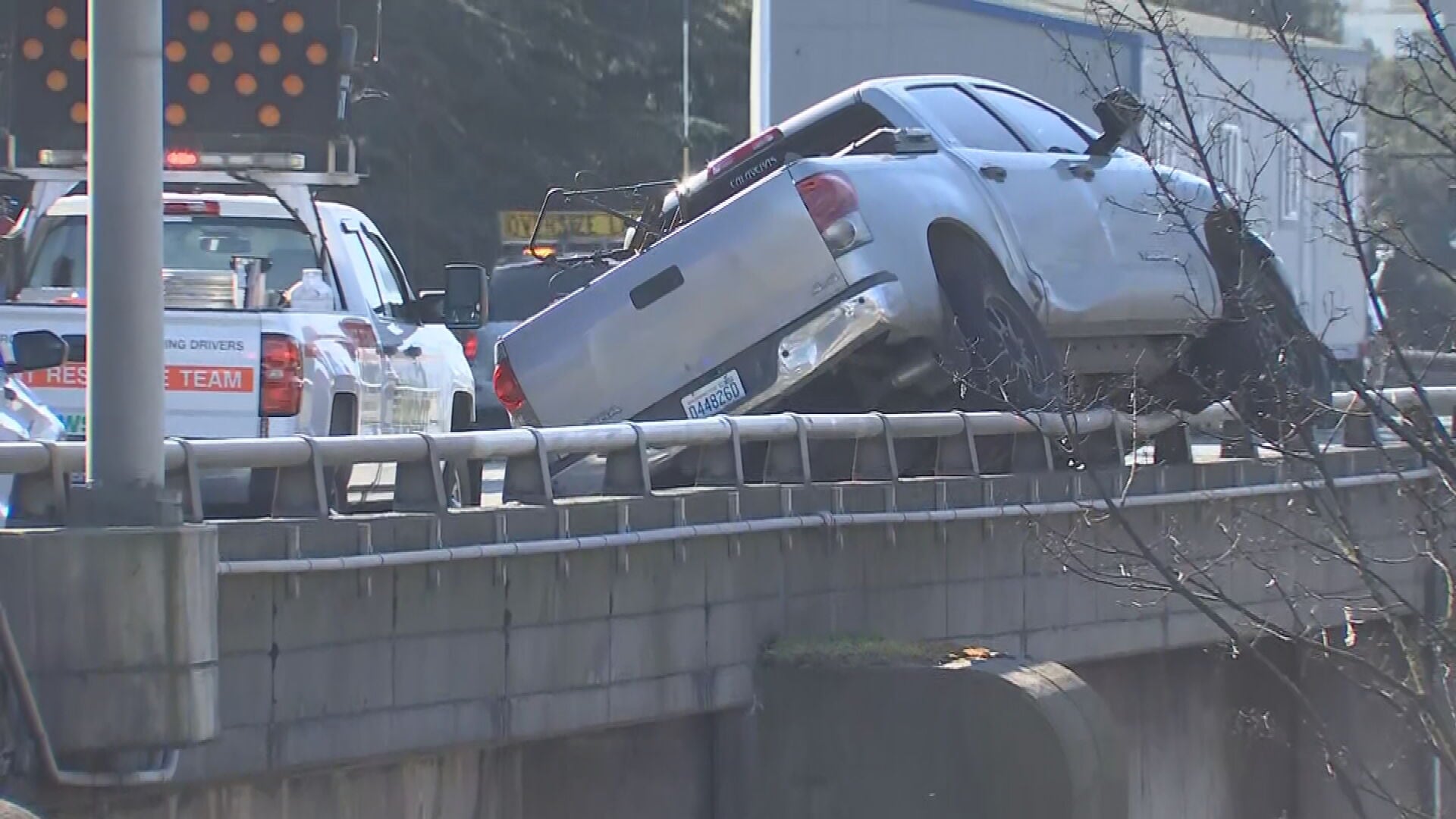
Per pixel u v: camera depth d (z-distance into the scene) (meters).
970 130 40.59
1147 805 36.88
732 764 29.61
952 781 28.73
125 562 20.14
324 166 39.66
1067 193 40.25
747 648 29.48
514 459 27.23
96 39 20.86
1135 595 35.25
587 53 167.25
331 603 23.42
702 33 180.88
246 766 22.34
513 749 26.84
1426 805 39.47
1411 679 28.83
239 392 37.00
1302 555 37.94
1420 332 28.05
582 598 26.77
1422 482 39.38
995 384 35.28
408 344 44.69
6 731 19.67
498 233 153.38
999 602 33.19
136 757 20.53
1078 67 29.48
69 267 41.62
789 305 35.94
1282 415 29.20
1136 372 36.25
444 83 154.88
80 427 37.12
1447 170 26.09
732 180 42.28
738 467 30.09
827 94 97.56
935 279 36.56
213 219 41.28
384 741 24.03
